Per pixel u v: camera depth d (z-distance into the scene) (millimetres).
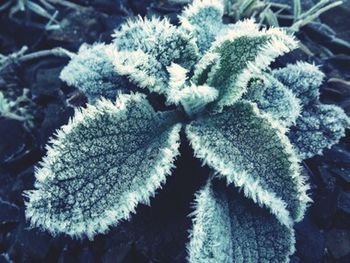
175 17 162
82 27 174
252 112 108
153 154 107
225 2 164
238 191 109
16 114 158
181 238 119
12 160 148
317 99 134
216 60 110
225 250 100
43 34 175
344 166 139
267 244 107
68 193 98
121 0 176
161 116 119
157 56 114
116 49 114
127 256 123
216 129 110
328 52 167
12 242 134
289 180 102
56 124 145
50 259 130
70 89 156
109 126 105
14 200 140
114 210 99
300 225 129
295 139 126
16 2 180
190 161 122
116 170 104
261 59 103
